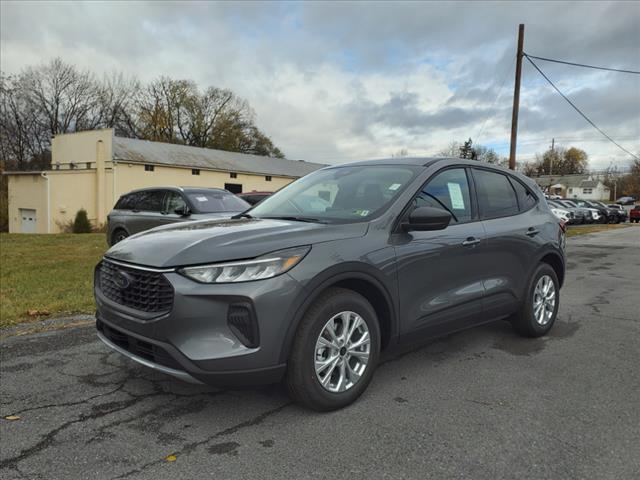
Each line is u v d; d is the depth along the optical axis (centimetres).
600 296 709
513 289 445
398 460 260
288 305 284
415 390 350
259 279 279
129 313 300
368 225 337
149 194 1058
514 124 2025
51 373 381
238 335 278
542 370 392
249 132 6328
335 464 256
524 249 453
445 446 274
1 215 3391
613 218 3609
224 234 308
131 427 295
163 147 3522
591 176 9775
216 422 301
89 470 250
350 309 315
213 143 5856
